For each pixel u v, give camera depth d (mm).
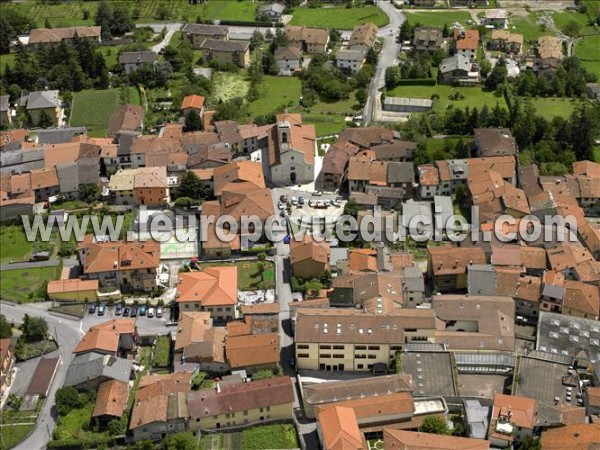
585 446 182500
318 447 196250
